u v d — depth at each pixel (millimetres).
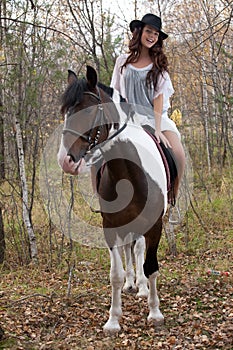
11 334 5105
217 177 13578
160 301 6062
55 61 9086
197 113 15367
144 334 5172
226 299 5988
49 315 5617
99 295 6379
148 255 5258
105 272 7770
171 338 4906
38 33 8883
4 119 9453
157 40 5242
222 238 9391
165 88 5316
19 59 8516
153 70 5238
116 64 5484
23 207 8727
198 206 10852
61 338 5074
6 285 7383
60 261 8312
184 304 5859
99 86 4730
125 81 5371
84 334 5164
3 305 6039
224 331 5012
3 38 8703
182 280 6812
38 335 5121
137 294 6273
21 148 8688
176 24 17312
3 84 8656
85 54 9711
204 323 5281
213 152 16359
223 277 6875
